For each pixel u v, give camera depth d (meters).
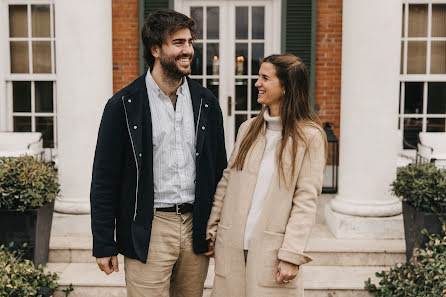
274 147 2.29
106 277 3.93
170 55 2.20
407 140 6.52
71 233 4.70
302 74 2.26
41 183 3.84
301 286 2.30
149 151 2.27
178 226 2.37
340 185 4.78
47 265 4.16
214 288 2.38
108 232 2.30
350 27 4.50
